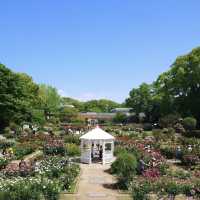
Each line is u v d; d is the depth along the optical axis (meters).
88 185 28.77
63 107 125.81
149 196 23.84
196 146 46.50
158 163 33.12
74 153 44.38
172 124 74.69
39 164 31.66
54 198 23.22
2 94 68.00
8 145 47.25
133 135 64.56
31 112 73.62
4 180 24.19
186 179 29.41
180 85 84.00
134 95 110.94
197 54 82.69
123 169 28.23
